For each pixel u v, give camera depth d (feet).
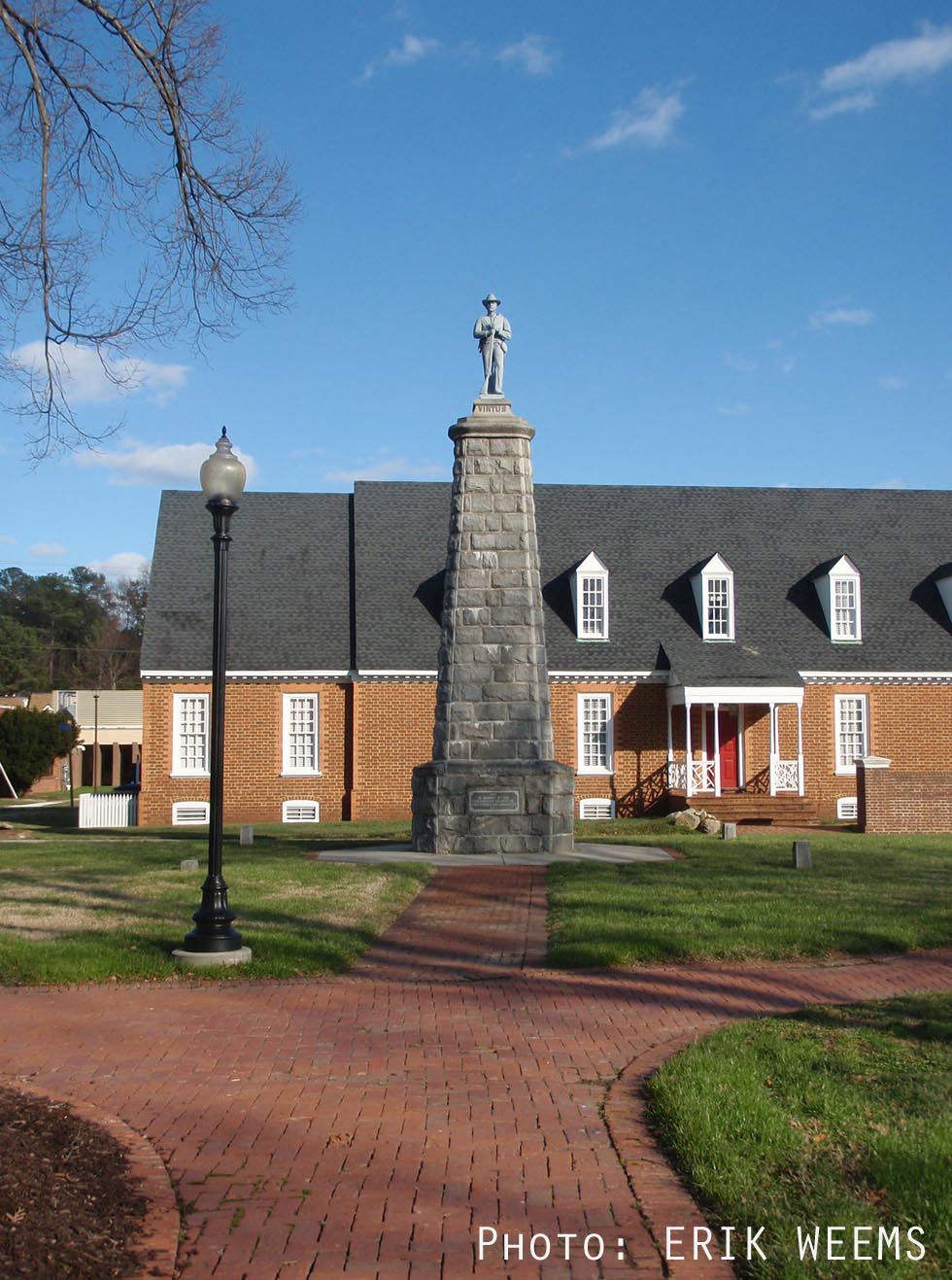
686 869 60.13
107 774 219.00
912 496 133.49
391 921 46.26
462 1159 21.06
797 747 115.14
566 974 37.09
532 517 72.18
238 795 112.27
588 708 115.14
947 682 117.70
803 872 58.34
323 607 118.32
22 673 312.50
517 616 71.00
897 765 116.78
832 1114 22.65
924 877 56.34
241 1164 20.88
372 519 124.57
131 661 347.15
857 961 39.17
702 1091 23.54
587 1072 26.45
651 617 119.34
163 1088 25.39
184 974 36.24
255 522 124.88
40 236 32.27
